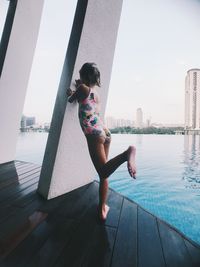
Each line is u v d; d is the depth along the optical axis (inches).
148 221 74.4
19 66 167.8
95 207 85.1
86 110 69.4
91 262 51.1
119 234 64.7
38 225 68.7
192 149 699.4
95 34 101.1
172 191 283.4
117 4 115.8
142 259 53.1
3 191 102.1
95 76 73.4
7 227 65.9
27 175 133.2
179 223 182.9
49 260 51.1
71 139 99.3
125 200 94.4
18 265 48.9
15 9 153.1
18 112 175.9
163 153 614.9
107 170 61.9
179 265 51.5
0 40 161.0
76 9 98.3
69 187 104.0
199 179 344.8
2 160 166.6
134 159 57.4
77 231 65.6
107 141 74.7
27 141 813.9
